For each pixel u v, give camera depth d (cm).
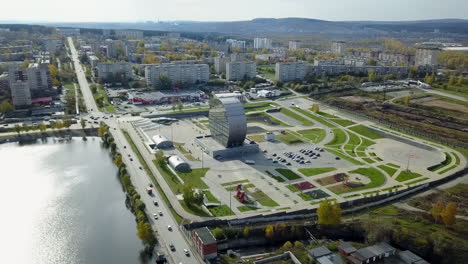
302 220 17588
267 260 14525
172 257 14800
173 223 17138
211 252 14638
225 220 17200
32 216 18875
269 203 18925
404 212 18100
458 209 18325
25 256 15850
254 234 16412
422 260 14212
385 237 15875
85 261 15438
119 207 19625
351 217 17762
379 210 18375
